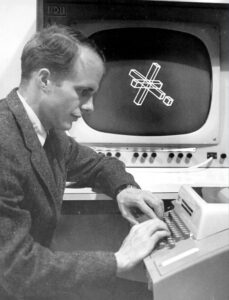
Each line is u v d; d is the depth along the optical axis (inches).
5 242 31.9
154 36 53.0
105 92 53.4
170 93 54.2
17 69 50.1
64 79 35.4
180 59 53.7
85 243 60.7
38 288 32.4
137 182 48.1
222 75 54.6
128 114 54.1
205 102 54.8
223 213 35.4
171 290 31.1
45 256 33.2
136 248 34.8
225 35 53.6
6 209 32.2
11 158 33.9
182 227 38.2
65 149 44.9
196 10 52.6
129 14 51.9
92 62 35.7
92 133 53.6
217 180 49.3
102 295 43.5
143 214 43.2
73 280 33.1
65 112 37.0
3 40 49.6
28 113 37.0
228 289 31.7
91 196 47.5
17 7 49.3
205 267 31.5
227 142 55.6
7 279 31.8
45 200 37.2
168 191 47.8
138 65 53.5
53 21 51.2
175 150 55.2
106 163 47.9
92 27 51.6
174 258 32.8
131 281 46.8
